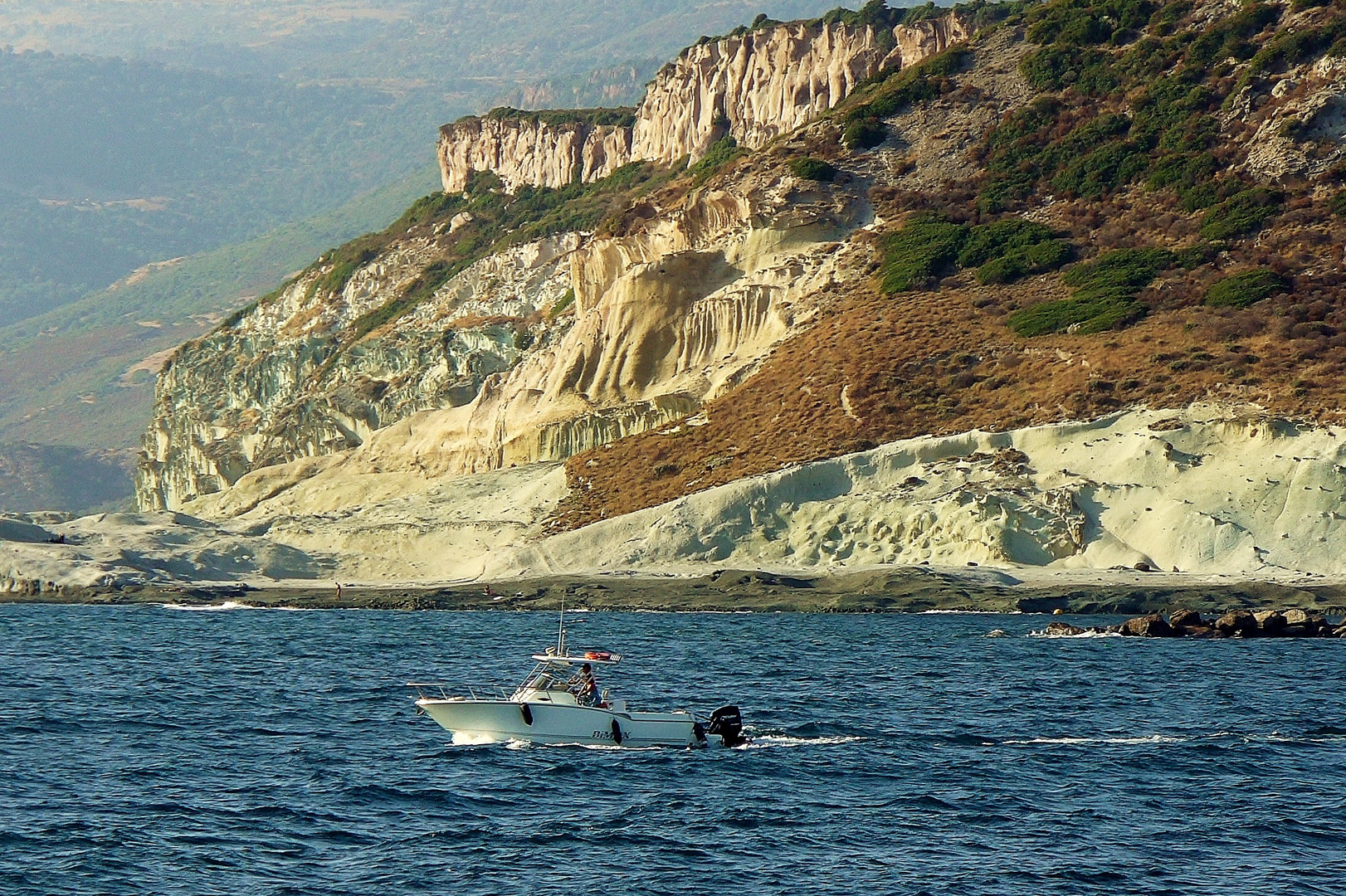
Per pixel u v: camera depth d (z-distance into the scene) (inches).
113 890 3587.6
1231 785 4815.5
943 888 3693.4
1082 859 3944.4
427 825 4195.4
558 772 4857.3
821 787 4729.3
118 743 5305.1
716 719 5349.4
